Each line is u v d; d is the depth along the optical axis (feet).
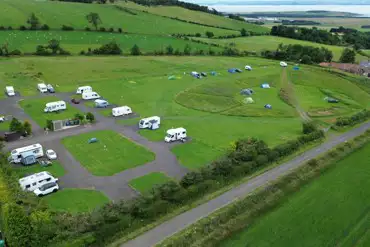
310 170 195.83
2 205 136.46
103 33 609.42
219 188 169.78
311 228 146.00
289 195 171.12
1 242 119.34
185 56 546.67
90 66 433.48
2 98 308.19
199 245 129.90
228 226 142.10
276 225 146.82
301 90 405.39
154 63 477.77
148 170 189.57
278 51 601.62
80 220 131.85
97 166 192.34
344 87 431.43
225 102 336.70
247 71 475.31
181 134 235.20
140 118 277.03
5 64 410.31
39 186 163.53
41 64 423.23
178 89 370.12
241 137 245.24
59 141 224.53
